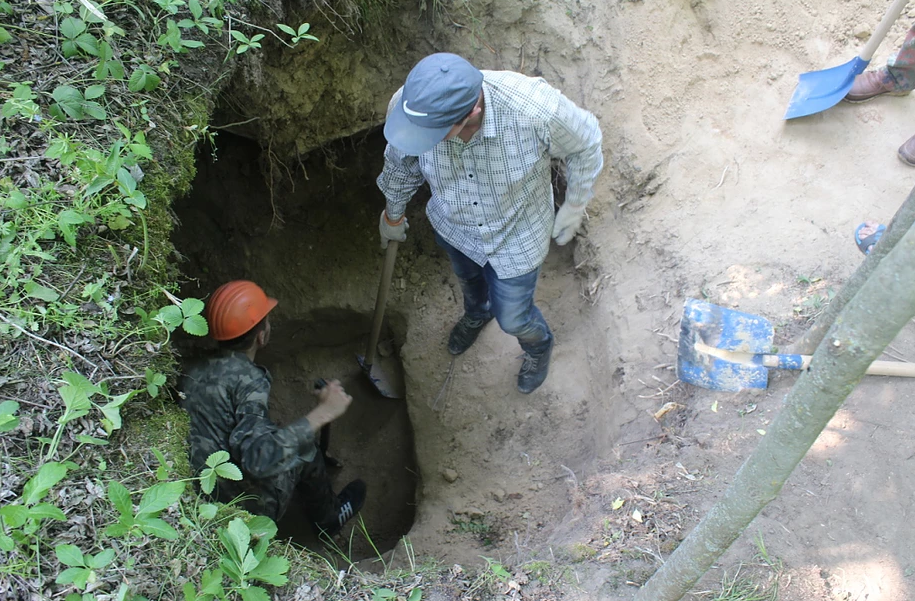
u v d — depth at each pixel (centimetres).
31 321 190
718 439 247
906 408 243
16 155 204
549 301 387
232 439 253
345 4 296
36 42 221
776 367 252
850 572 208
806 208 306
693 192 325
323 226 431
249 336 272
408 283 430
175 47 225
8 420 165
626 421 292
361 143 397
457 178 230
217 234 408
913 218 192
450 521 342
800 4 331
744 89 333
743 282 292
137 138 204
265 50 289
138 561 175
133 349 202
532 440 357
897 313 102
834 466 232
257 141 347
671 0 332
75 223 196
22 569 163
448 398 392
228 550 179
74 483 179
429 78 186
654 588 173
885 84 313
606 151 345
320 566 206
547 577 209
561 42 341
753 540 215
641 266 329
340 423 438
